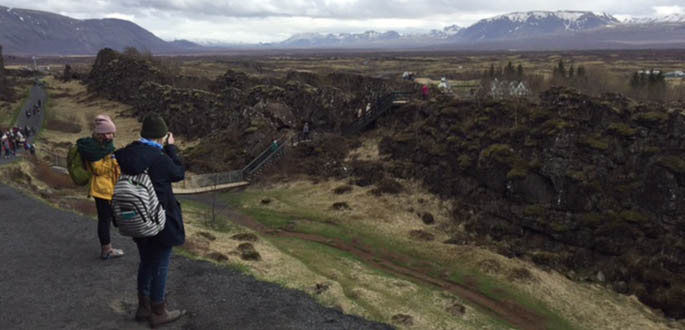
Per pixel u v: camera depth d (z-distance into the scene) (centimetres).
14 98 12862
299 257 2767
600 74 9538
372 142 5341
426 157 4478
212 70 19138
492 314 2331
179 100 8500
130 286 1023
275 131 5825
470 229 3756
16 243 1334
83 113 10831
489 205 3822
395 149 4850
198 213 3588
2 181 2723
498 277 2772
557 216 3466
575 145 3644
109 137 1062
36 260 1181
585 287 2927
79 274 1084
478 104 4547
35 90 14638
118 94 12581
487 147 4056
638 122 3516
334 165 4972
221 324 870
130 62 12769
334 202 4112
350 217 3756
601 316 2503
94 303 918
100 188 1105
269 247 2609
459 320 2039
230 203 4222
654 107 3591
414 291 2338
